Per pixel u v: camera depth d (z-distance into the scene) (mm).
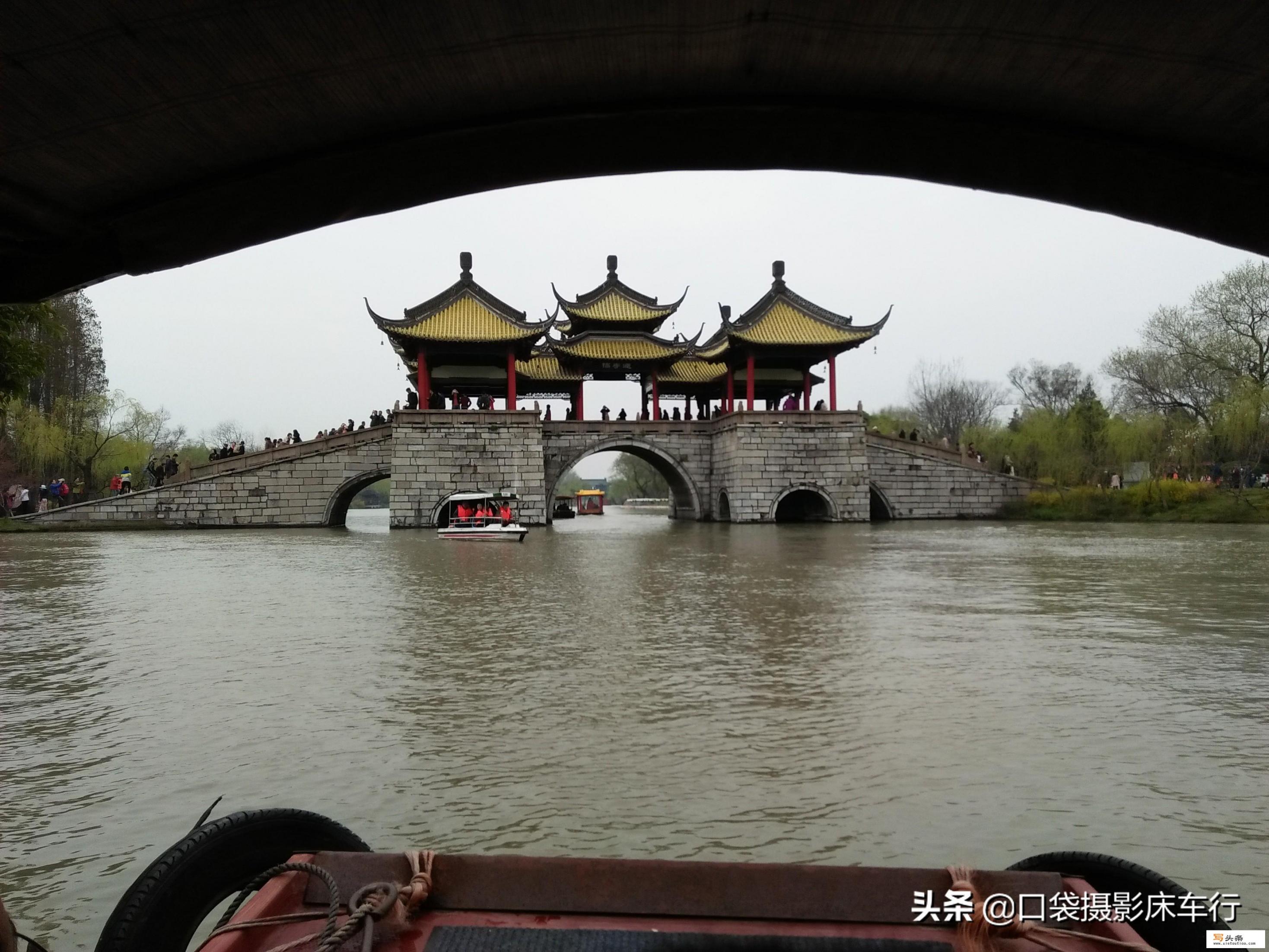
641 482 143750
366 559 32812
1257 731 10258
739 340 61125
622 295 67312
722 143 5469
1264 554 33594
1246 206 5301
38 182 5051
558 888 3936
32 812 8094
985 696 11820
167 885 4438
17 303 5758
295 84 4715
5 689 12469
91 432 64188
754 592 22594
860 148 5469
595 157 5516
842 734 10180
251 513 55812
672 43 4734
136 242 5516
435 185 5555
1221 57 4461
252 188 5418
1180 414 65000
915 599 21156
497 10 4402
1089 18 4348
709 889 3891
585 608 19812
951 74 4914
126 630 17062
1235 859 6988
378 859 4062
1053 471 67000
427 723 10711
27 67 4234
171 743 9984
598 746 9805
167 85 4535
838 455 62562
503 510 51219
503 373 62188
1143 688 12180
